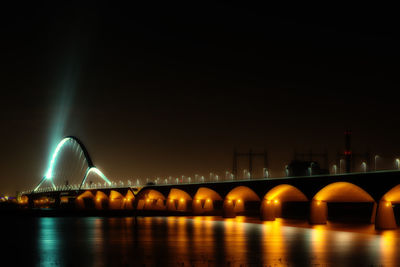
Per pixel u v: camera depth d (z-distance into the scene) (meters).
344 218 116.75
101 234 82.31
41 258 53.69
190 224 104.88
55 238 76.62
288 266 45.84
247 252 55.56
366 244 62.88
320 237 72.56
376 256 52.03
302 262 48.06
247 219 121.69
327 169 135.25
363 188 83.94
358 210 122.19
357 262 48.06
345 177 87.06
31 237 79.19
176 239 71.06
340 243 64.19
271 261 48.75
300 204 140.50
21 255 56.44
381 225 83.31
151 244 64.75
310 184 95.31
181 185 146.38
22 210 186.12
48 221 126.94
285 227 93.19
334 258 50.62
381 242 65.25
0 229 98.00
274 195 112.25
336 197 99.81
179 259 50.62
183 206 164.25
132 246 62.81
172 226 98.94
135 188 175.62
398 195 83.69
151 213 154.75
